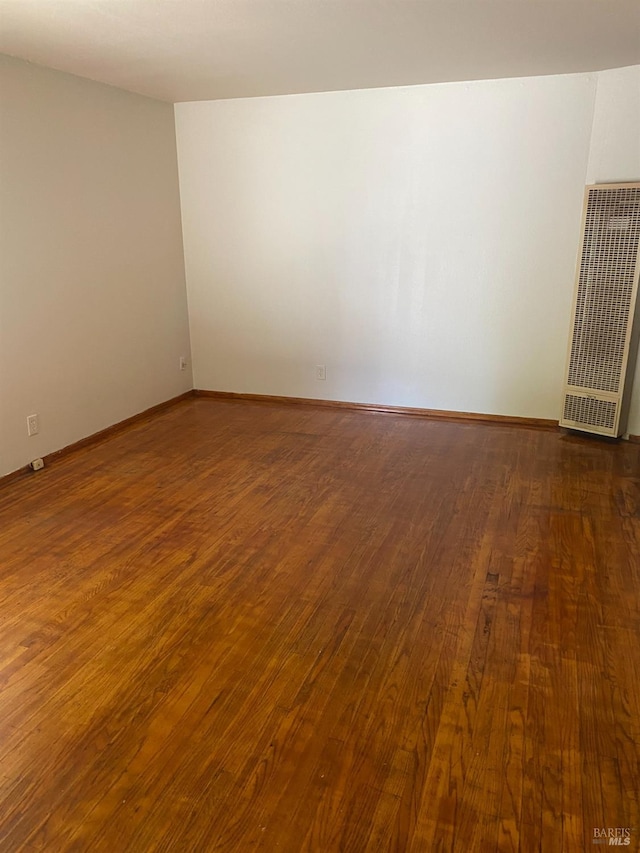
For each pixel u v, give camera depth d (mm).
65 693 1922
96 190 3885
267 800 1564
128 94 4070
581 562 2623
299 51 3141
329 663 2047
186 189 4727
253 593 2432
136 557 2695
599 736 1745
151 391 4680
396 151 4156
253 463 3725
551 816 1517
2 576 2555
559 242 3982
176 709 1858
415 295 4395
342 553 2711
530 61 3377
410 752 1700
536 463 3676
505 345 4289
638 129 3584
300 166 4402
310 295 4660
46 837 1474
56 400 3750
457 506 3137
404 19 2643
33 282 3482
